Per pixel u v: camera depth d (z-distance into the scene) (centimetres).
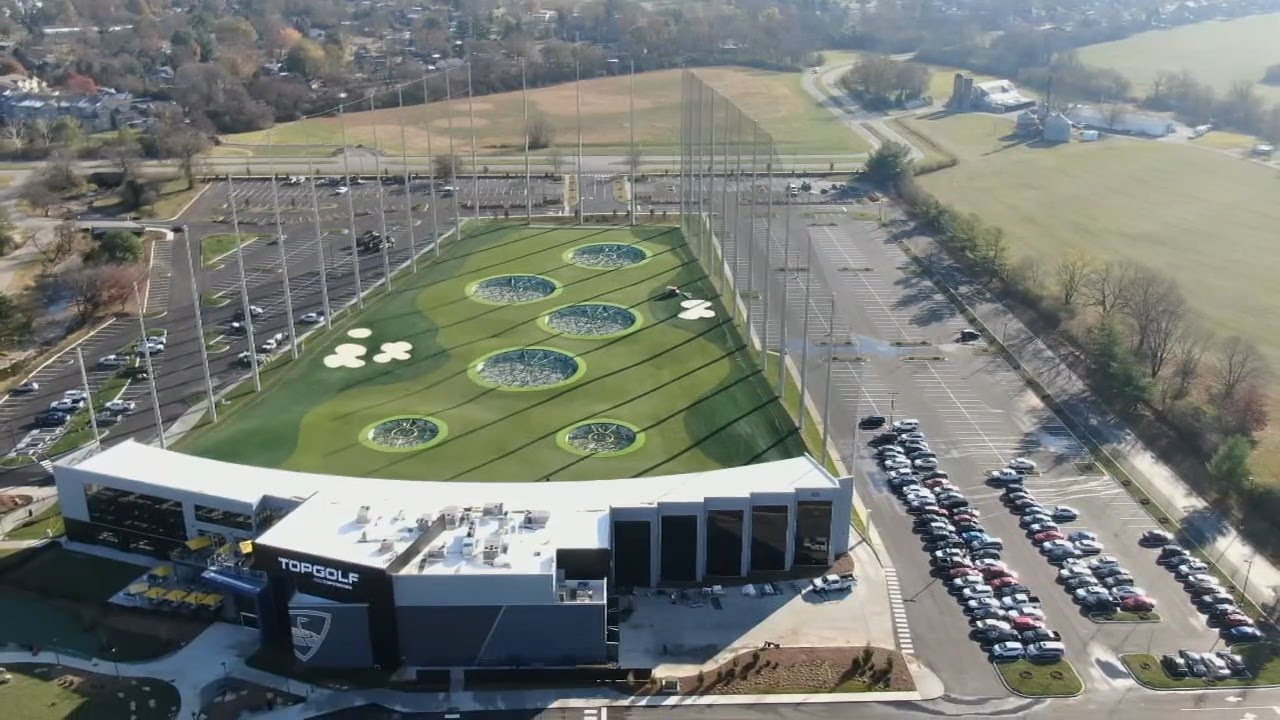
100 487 14438
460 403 18100
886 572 14250
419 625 12388
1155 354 19925
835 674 12369
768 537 14125
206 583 13725
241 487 14138
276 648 12825
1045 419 18450
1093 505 15838
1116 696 12038
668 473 15862
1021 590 13800
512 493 14100
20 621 13200
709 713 11806
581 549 12719
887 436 17600
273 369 19600
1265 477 16338
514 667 12525
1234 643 12888
